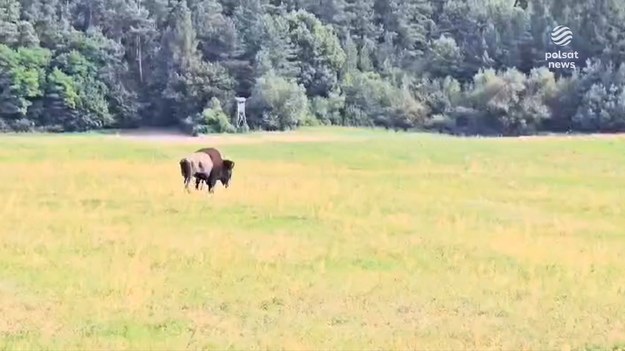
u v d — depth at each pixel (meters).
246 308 22.30
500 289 24.95
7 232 31.52
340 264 28.02
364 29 194.50
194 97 160.12
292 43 173.12
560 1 179.12
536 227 36.66
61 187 45.03
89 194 42.41
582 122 150.00
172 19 179.00
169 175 52.75
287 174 57.03
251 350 18.78
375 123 165.12
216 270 26.41
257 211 38.19
